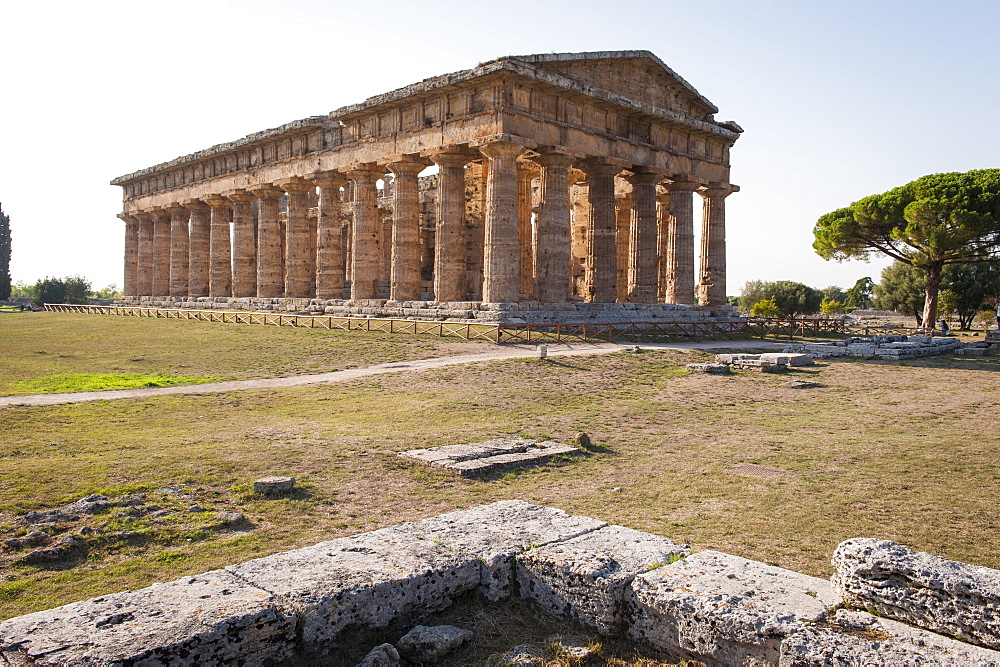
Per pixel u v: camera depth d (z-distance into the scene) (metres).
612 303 50.97
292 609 7.55
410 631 8.16
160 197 82.00
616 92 51.12
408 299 51.69
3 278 117.38
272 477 14.20
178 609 7.29
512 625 8.65
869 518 12.46
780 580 8.16
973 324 91.81
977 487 14.55
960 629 6.79
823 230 66.12
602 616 8.22
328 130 58.06
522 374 29.61
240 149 67.44
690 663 7.57
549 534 9.86
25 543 10.70
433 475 15.28
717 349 39.59
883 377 32.06
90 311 77.25
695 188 57.66
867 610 7.47
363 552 9.15
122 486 13.51
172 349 40.09
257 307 64.50
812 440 19.61
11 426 19.12
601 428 21.09
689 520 12.35
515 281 45.44
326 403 24.44
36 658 6.35
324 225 58.59
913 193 58.75
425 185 72.25
